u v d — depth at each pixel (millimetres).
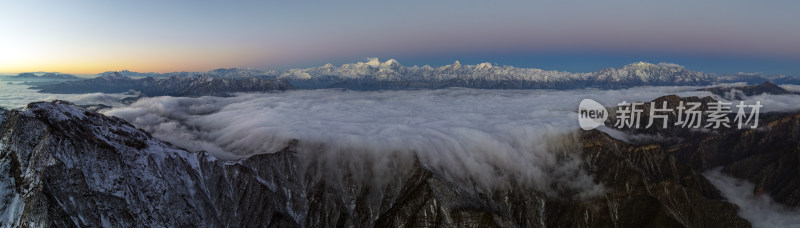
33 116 119500
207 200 145625
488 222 155250
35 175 105438
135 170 129250
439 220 155125
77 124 131250
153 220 121750
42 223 95938
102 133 137000
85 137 125562
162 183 133500
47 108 127562
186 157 154500
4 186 105938
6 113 123312
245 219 149625
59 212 99938
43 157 108062
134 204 120062
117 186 119312
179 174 143250
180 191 137750
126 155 131625
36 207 98062
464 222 154250
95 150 122125
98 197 112125
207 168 155500
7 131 114938
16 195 104562
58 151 111250
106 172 119500
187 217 132625
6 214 102062
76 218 103438
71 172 110312
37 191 101062
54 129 118250
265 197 157875
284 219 154375
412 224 156125
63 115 129875
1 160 109500
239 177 158625
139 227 116688
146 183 128625
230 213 148750
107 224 109688
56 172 106875
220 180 154625
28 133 114500
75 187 108625
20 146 111625
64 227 98375
